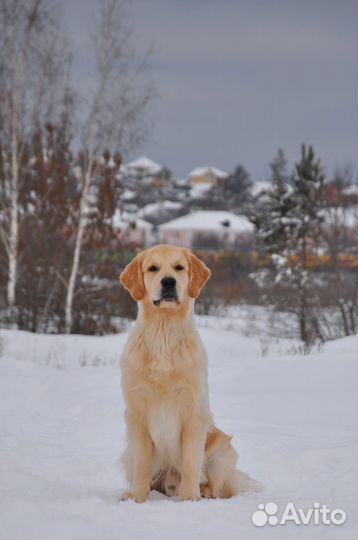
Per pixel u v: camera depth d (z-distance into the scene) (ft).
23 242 93.09
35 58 92.12
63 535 15.61
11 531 15.85
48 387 44.21
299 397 39.99
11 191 92.63
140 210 364.79
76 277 95.25
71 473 24.25
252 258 180.65
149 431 20.33
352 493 21.27
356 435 30.55
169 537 15.76
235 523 17.19
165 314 19.76
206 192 458.09
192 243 309.42
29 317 92.32
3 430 31.89
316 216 119.34
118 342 75.31
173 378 19.70
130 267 20.86
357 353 51.42
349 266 117.19
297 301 103.96
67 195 95.20
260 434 30.48
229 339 81.87
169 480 21.42
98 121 92.22
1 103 91.35
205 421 20.36
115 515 17.61
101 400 40.16
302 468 24.86
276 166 150.61
